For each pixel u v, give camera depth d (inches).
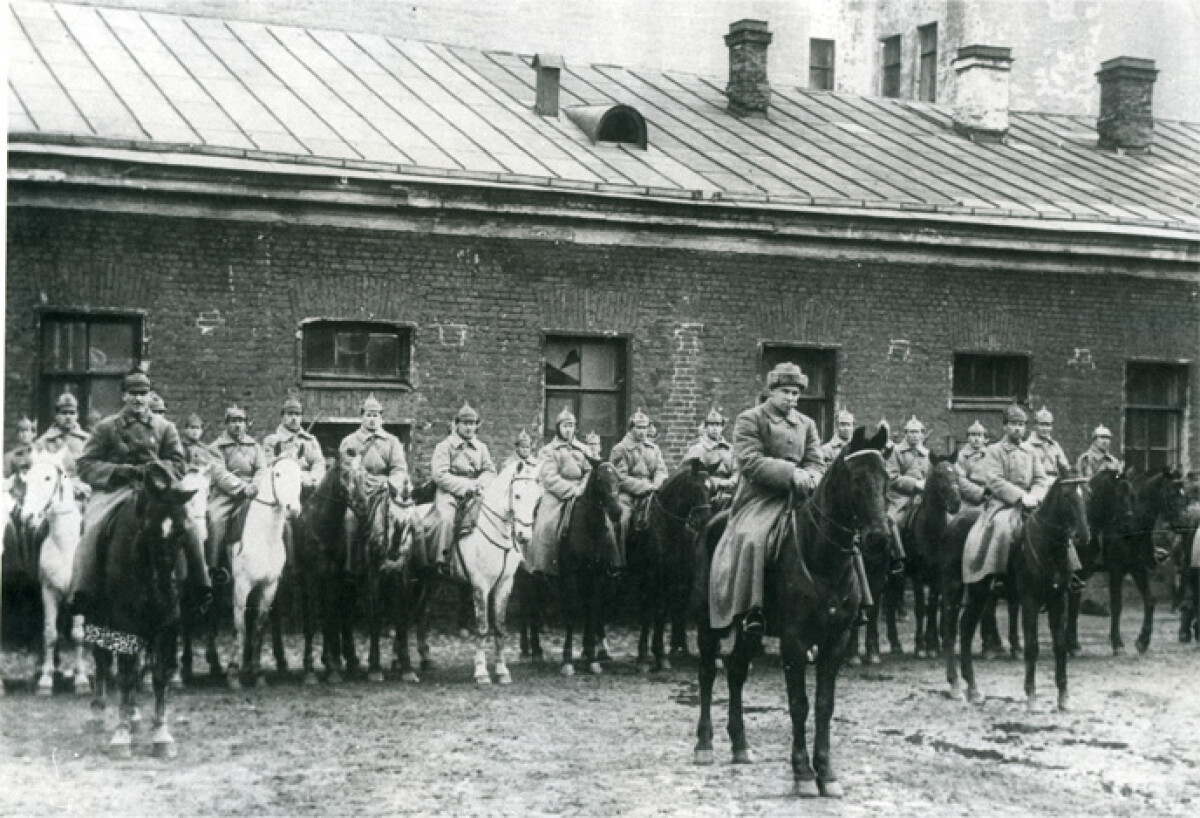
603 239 650.8
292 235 591.2
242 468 508.1
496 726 433.4
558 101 740.7
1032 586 466.9
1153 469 710.5
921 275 716.0
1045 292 742.5
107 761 378.0
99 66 641.0
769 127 814.5
